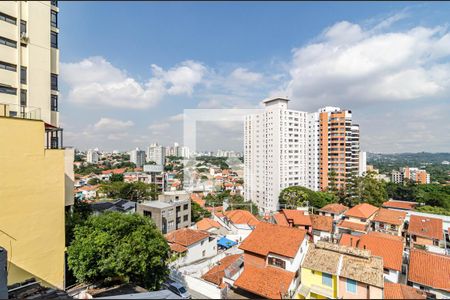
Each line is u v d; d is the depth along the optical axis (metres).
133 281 10.95
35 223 10.09
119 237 10.87
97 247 10.12
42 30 15.59
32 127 10.09
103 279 11.08
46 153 10.49
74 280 11.71
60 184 10.95
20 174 9.72
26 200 9.86
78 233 10.96
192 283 10.13
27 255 9.81
